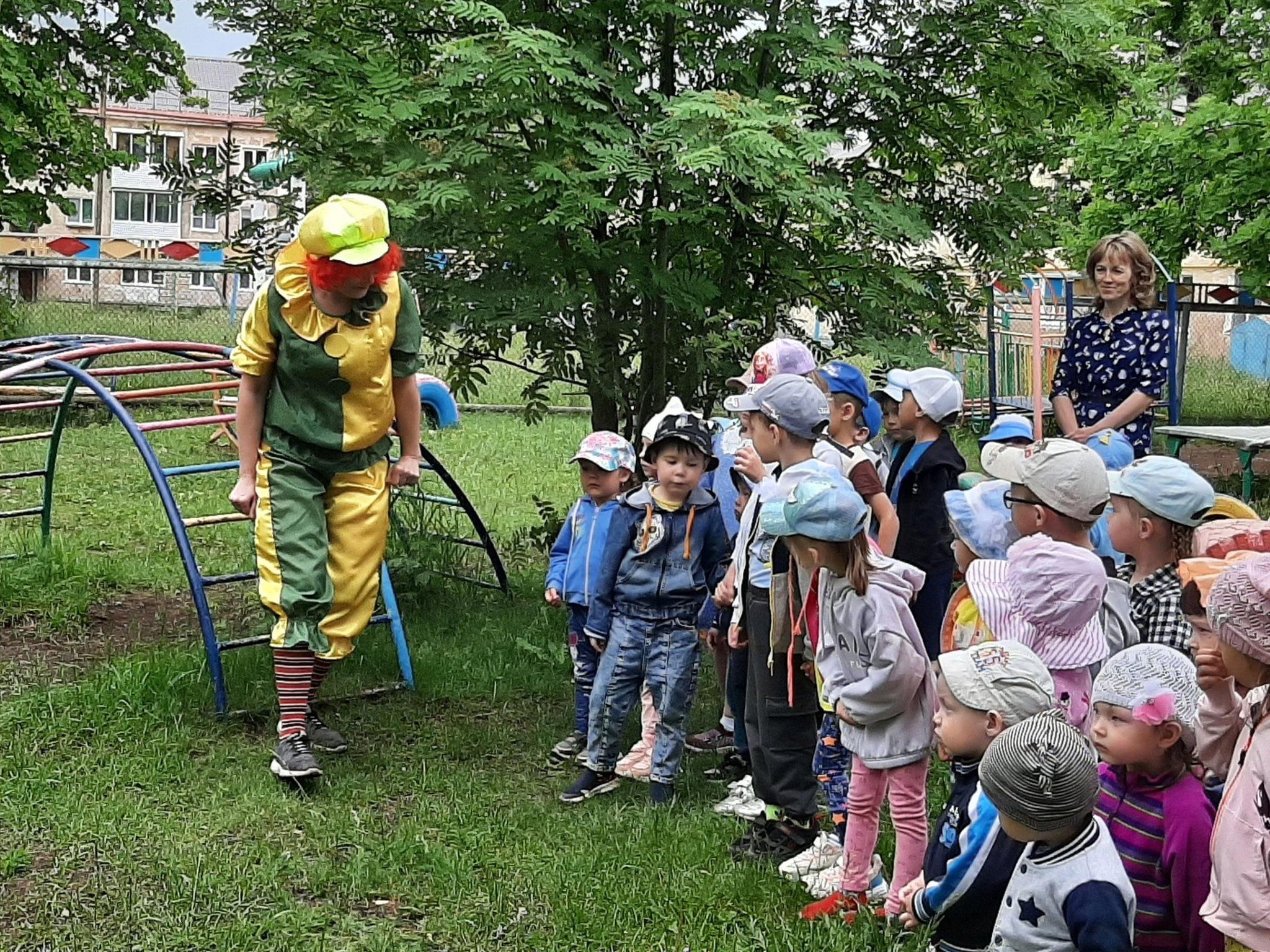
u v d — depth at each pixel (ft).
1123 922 9.85
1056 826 9.96
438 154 21.42
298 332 18.10
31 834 15.72
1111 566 16.26
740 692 17.98
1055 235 25.81
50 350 27.12
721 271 24.57
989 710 11.23
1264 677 9.97
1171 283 45.16
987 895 10.99
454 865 15.06
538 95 21.01
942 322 25.25
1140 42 26.45
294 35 23.13
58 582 26.22
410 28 23.79
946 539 17.78
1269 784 9.79
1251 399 68.74
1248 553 11.48
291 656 18.25
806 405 15.48
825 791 15.55
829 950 13.12
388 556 26.23
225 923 13.83
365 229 17.62
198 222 127.54
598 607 17.40
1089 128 46.50
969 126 24.81
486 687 21.72
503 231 22.65
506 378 66.95
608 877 14.85
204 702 20.11
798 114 21.11
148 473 40.55
